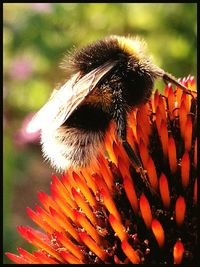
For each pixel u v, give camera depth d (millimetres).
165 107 71
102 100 74
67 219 73
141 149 68
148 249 65
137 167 68
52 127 70
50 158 76
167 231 66
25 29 177
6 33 178
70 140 74
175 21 171
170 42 169
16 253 141
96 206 70
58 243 73
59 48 177
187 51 167
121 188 69
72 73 76
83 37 179
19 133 175
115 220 66
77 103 70
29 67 178
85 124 74
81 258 69
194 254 65
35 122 76
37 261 70
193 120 70
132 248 65
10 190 171
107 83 74
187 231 65
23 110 188
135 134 72
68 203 73
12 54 179
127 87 74
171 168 68
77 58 76
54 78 183
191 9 169
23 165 189
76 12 179
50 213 74
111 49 76
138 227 67
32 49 178
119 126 71
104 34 179
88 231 69
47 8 176
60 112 71
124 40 76
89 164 73
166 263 65
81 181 70
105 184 69
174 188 68
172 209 66
